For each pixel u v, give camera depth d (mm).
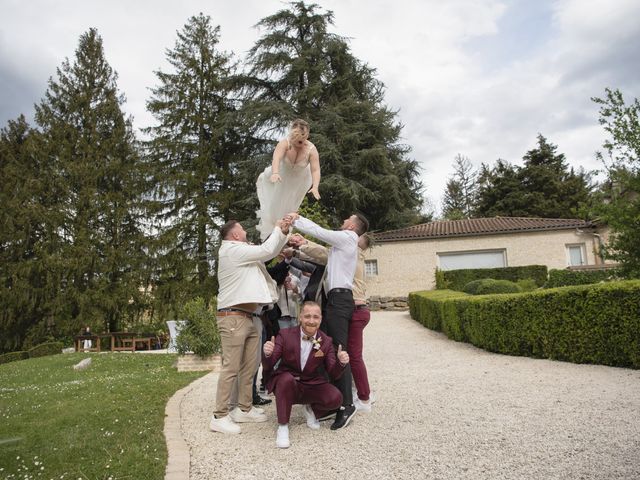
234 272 4047
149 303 22188
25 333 21062
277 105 21547
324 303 4570
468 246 20531
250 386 4293
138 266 22000
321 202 21562
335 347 4051
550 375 5695
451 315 9953
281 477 2914
